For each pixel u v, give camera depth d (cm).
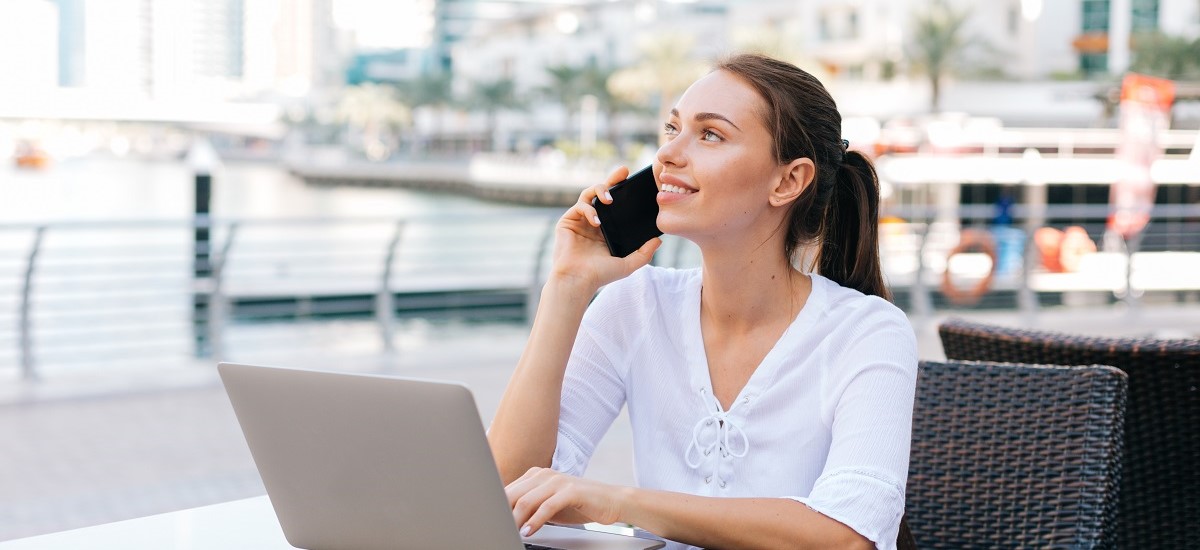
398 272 862
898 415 145
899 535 154
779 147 150
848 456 141
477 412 111
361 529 127
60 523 416
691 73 6850
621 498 136
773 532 134
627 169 171
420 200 9344
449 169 9931
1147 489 223
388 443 118
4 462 511
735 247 153
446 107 10481
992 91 4881
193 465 510
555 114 9444
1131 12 4556
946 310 1136
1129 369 217
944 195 2462
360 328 906
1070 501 182
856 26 5356
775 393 152
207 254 855
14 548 142
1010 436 190
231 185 10875
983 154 2562
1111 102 3102
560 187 7962
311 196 9612
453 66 11900
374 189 10656
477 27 10806
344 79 13600
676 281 167
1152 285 1175
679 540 136
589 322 170
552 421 160
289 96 13700
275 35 15575
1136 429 221
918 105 4984
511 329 1066
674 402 160
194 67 15588
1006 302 1192
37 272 731
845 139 163
